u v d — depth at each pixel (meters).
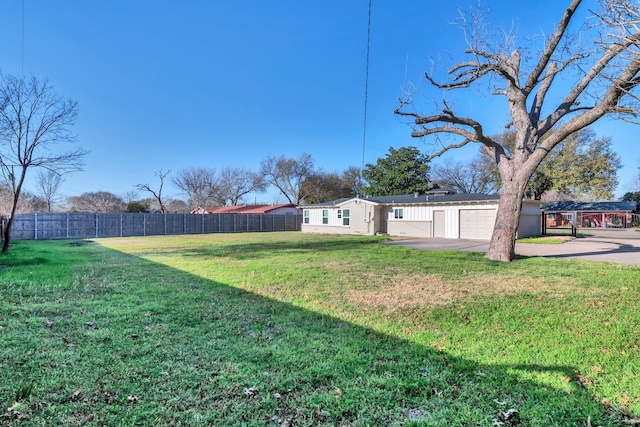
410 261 9.09
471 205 18.69
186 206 47.19
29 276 6.66
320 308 4.62
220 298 5.15
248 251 12.16
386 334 3.61
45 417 2.03
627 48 3.58
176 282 6.36
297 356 3.00
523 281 6.34
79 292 5.44
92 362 2.82
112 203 42.19
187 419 2.05
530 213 19.64
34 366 2.73
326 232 26.42
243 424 2.01
